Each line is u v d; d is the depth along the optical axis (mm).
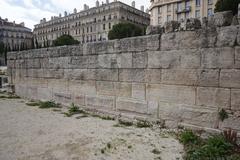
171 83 5312
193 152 3969
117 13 70750
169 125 5391
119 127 5609
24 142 4566
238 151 4000
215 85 4641
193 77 4945
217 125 4637
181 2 54375
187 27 5051
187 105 5070
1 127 5586
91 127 5594
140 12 81188
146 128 5488
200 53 4820
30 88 9883
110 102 6652
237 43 4340
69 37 54531
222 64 4535
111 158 3854
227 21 4680
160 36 5449
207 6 50031
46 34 98125
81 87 7527
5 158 3830
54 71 8547
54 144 4461
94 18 77562
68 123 5965
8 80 11352
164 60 5402
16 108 7992
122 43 6234
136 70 5969
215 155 3812
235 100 4402
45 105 8289
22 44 81812
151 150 4164
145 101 5828
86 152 4086
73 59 7727
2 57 69250
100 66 6859
